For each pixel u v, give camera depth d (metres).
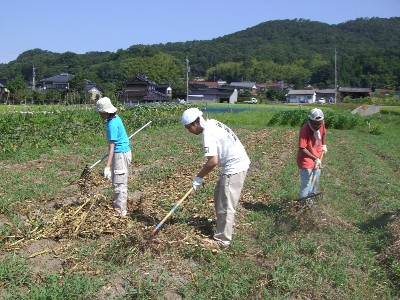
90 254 6.03
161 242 6.26
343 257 6.55
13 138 16.28
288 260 6.15
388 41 198.50
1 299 4.86
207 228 7.40
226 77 147.75
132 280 5.42
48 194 9.36
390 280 6.19
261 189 10.48
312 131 8.37
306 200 7.98
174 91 90.25
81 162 13.59
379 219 8.56
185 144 19.00
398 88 119.38
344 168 14.69
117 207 7.67
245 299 5.29
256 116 37.25
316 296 5.48
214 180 11.30
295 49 181.00
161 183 10.80
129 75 95.75
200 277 5.70
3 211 7.96
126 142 7.61
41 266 5.77
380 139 26.81
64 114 23.36
